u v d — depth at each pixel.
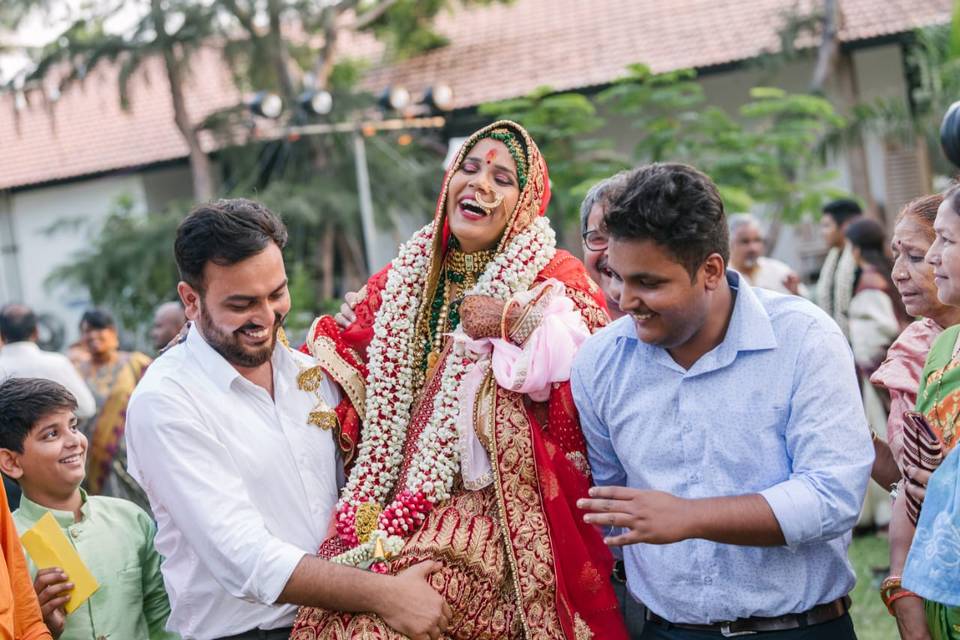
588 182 11.24
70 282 16.72
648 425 2.76
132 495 6.68
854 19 14.12
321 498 3.12
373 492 3.17
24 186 18.75
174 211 16.16
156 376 2.95
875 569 5.95
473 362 3.18
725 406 2.67
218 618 3.01
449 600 2.94
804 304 2.70
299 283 14.25
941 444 2.58
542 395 3.06
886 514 6.70
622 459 2.84
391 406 3.29
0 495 2.86
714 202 2.54
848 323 6.73
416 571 2.88
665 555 2.75
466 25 19.41
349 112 15.82
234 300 2.89
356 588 2.80
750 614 2.66
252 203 3.02
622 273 2.55
